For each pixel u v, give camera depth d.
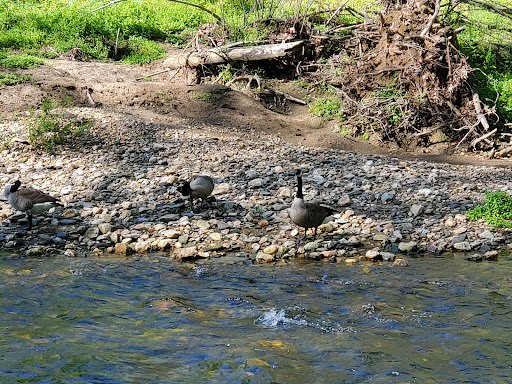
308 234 9.84
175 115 16.92
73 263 8.59
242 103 17.83
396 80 16.70
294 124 17.27
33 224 10.04
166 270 8.40
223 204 11.00
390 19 17.89
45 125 13.91
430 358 5.80
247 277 8.16
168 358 5.69
